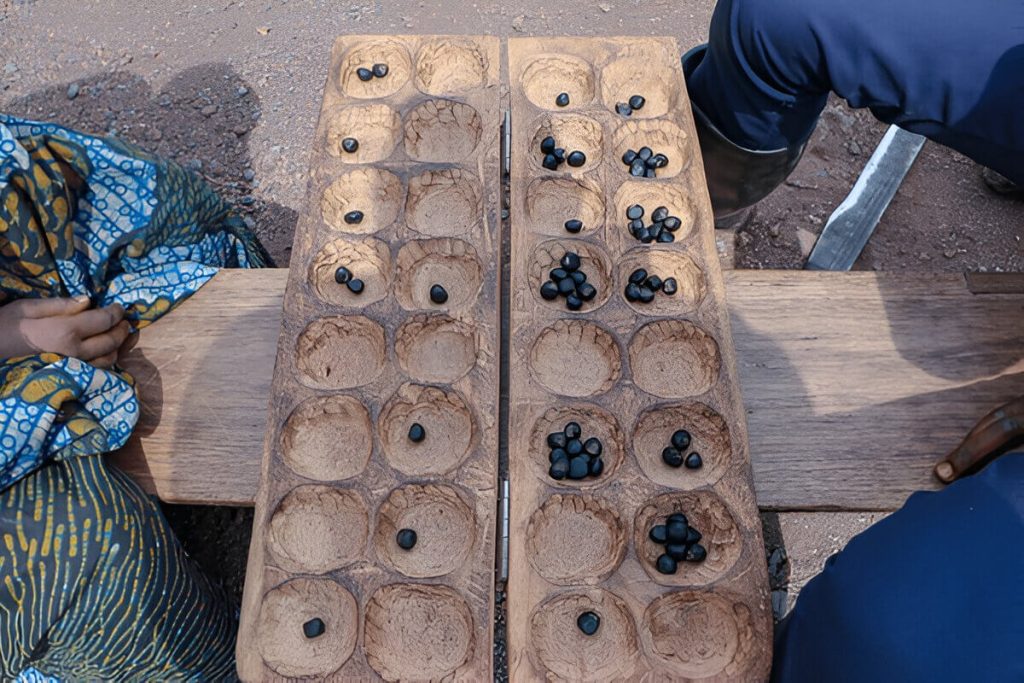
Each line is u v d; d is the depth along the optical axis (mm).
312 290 885
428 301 906
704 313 867
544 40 1023
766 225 1296
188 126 1398
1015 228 1300
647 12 1489
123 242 938
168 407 902
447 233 933
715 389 833
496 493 794
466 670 742
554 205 956
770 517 1135
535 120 978
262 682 733
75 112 1417
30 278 877
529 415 826
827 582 717
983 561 646
